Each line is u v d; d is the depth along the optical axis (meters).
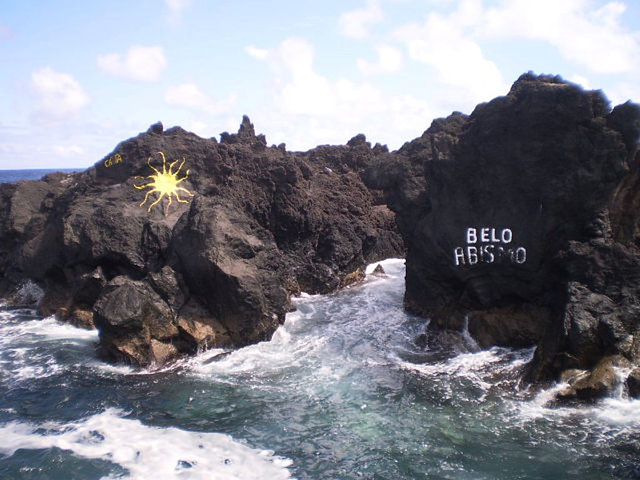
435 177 24.62
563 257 20.53
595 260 19.70
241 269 23.55
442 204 24.38
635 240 20.44
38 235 31.67
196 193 31.14
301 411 18.23
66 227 27.83
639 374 17.16
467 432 16.58
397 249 43.59
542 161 21.55
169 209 29.09
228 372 21.33
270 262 27.55
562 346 18.80
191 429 17.14
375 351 23.30
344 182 44.38
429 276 26.02
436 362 21.89
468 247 23.48
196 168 32.88
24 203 36.94
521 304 22.84
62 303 29.41
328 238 35.19
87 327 26.91
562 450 15.39
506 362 21.16
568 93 20.70
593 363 18.41
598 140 20.53
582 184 20.80
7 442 16.34
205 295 23.86
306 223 35.41
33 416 17.98
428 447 15.91
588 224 20.72
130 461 15.35
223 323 23.64
